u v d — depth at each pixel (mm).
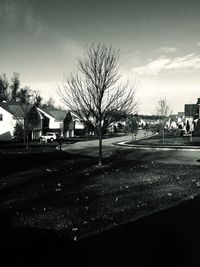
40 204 8469
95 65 15094
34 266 4883
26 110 45531
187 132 64750
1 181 11719
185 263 5051
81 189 10531
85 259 5148
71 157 21906
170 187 11219
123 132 92875
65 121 68062
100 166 16359
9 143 43094
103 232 6398
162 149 30609
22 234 6227
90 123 16156
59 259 5133
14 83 87125
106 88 15242
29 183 11375
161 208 8320
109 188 10812
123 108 16156
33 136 55000
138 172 14656
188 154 25391
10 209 7938
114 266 4926
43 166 16234
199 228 6680
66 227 6652
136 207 8375
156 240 5984
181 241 5949
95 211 7910
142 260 5133
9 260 5086
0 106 51969
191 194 10117
